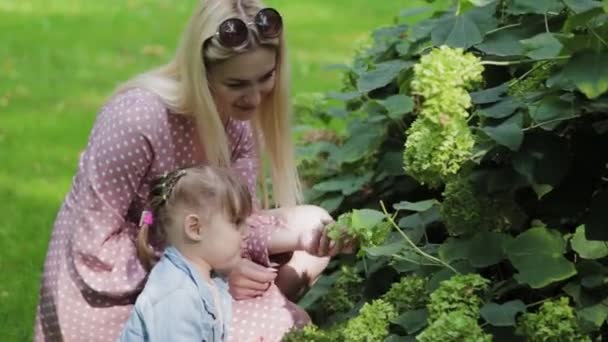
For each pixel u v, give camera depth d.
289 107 3.86
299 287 4.01
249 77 3.60
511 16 3.71
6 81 8.92
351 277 4.00
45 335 3.78
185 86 3.63
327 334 3.49
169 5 11.96
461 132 3.17
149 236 3.70
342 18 11.03
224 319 3.62
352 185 4.23
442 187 4.11
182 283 3.50
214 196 3.57
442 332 3.06
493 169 3.39
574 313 3.22
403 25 4.39
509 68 3.67
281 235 3.86
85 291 3.67
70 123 7.89
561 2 3.45
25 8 11.74
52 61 9.54
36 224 6.09
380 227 3.47
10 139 7.53
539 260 3.24
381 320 3.38
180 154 3.75
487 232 3.38
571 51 3.12
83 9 11.72
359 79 3.88
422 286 3.45
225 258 3.60
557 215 3.46
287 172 3.97
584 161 3.41
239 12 3.58
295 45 9.91
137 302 3.50
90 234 3.64
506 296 3.47
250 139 4.02
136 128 3.62
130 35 10.49
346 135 4.68
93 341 3.67
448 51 3.19
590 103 3.23
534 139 3.30
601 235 3.24
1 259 5.61
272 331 3.74
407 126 4.18
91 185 3.64
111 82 8.91
